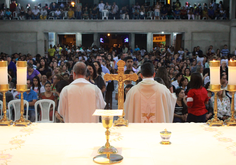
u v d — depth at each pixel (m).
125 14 22.52
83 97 4.12
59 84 5.73
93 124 3.11
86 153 2.26
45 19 22.30
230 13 22.16
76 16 22.36
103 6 23.11
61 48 21.42
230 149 2.36
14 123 3.05
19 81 2.98
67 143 2.50
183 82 8.32
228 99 6.61
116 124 3.04
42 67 11.78
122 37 28.77
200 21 22.05
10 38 22.44
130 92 3.98
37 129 2.92
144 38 29.77
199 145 2.45
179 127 3.00
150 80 3.89
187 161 2.13
